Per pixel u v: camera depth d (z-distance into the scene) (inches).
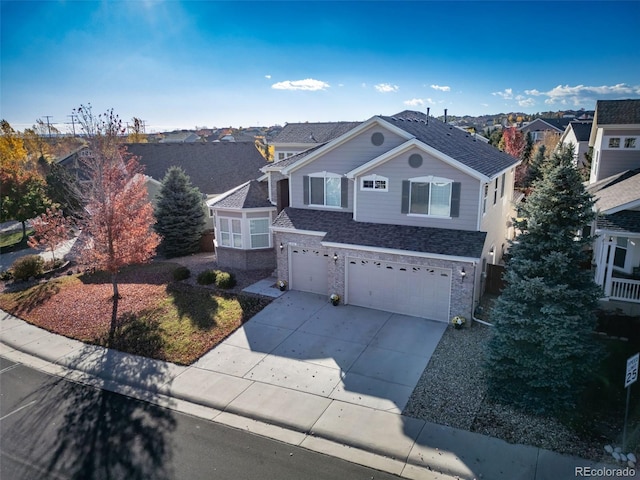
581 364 442.3
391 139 725.3
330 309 718.5
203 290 818.2
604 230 590.2
